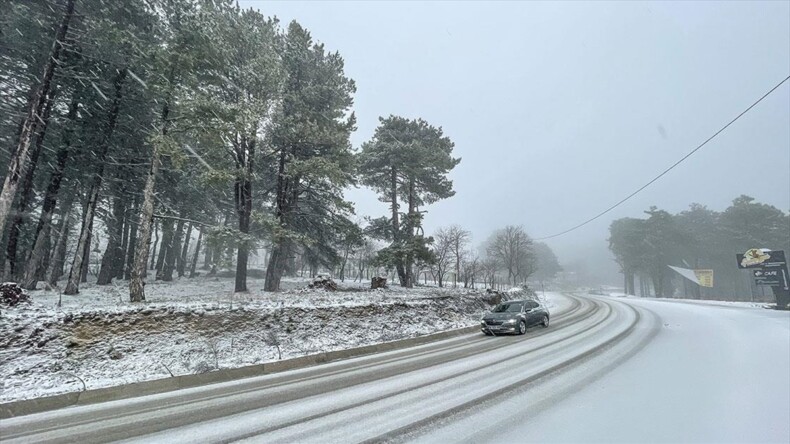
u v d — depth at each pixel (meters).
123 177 19.11
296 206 22.08
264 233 20.72
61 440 4.80
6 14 13.38
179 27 12.70
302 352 10.31
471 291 24.27
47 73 12.68
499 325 14.32
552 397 6.10
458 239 48.00
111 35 12.34
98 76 16.36
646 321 16.81
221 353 9.38
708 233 59.41
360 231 23.47
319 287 19.02
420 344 12.74
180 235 28.64
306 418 5.42
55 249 20.52
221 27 14.41
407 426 4.99
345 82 22.14
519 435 4.57
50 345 7.70
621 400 5.83
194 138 13.51
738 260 23.36
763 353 8.89
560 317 20.69
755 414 5.10
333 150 19.75
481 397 6.22
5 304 8.55
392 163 25.05
